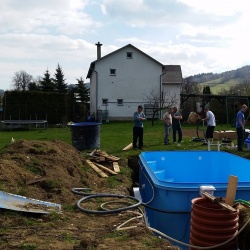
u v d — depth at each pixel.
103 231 4.59
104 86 33.78
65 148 10.13
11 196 5.52
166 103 34.25
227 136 15.59
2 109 29.55
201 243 4.80
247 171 7.69
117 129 22.23
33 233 4.43
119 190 7.93
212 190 5.63
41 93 28.19
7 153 8.38
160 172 8.85
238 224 4.98
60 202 6.18
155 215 6.18
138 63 33.81
